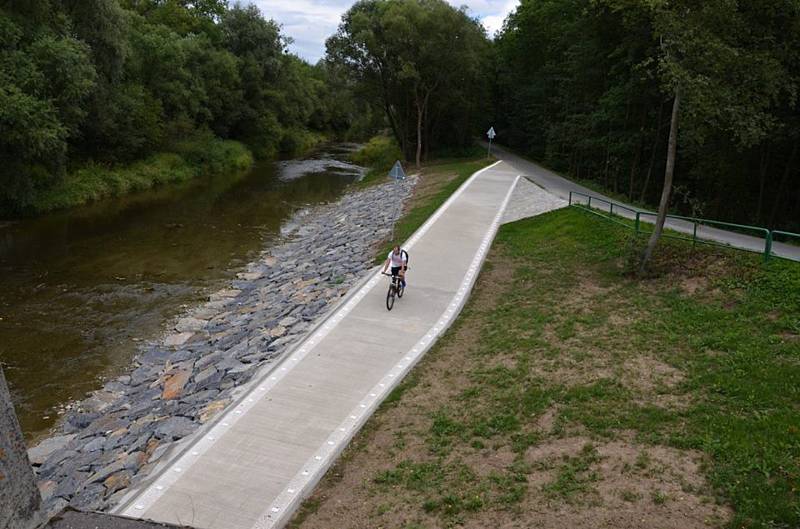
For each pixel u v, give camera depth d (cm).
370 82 5253
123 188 4106
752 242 1925
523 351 1330
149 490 871
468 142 6219
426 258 2058
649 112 3688
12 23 2872
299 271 2325
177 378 1452
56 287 2211
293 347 1392
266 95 6956
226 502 850
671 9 1463
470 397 1149
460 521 798
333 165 6375
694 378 1105
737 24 1400
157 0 6631
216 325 1853
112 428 1255
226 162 5625
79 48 3175
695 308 1422
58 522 258
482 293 1769
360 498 874
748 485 780
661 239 1841
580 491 823
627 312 1487
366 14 5019
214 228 3266
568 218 2388
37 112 2855
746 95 1420
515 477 878
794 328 1220
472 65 5066
